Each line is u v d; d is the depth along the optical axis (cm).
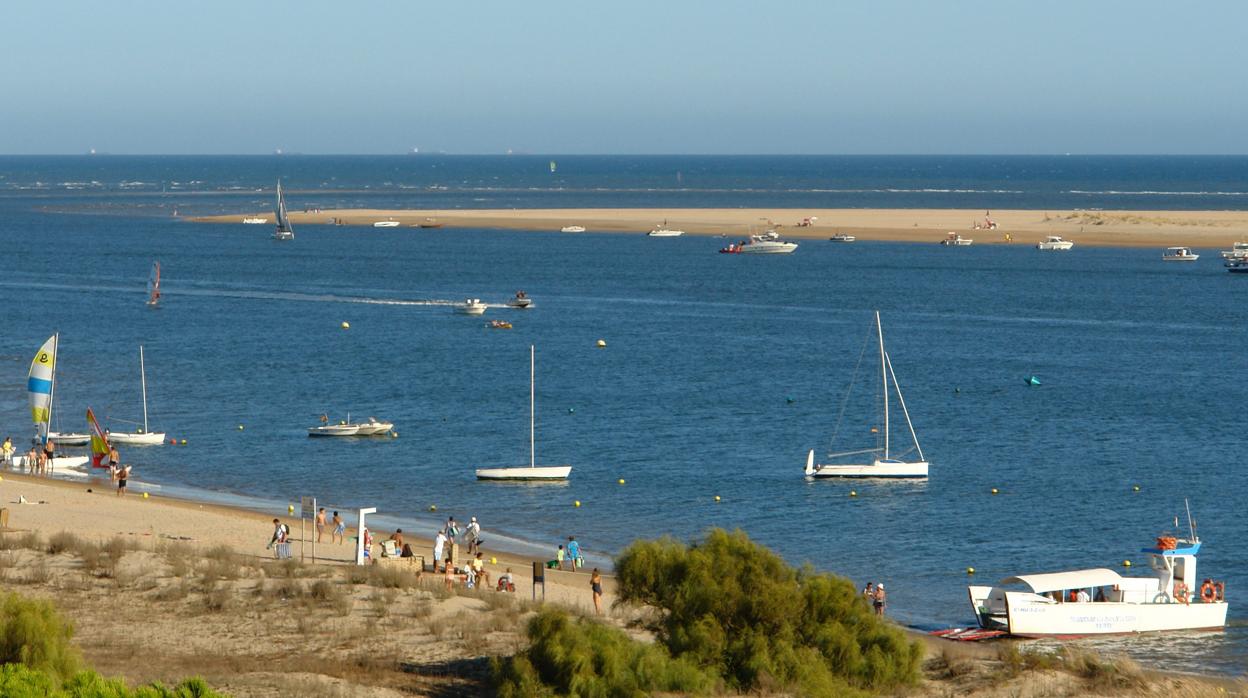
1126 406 19338
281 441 17138
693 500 14175
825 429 17950
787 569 7731
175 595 8675
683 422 18362
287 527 11944
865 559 12000
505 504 13988
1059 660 8144
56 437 16762
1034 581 9844
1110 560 11919
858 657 7356
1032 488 14650
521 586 10194
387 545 10888
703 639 7194
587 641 7000
